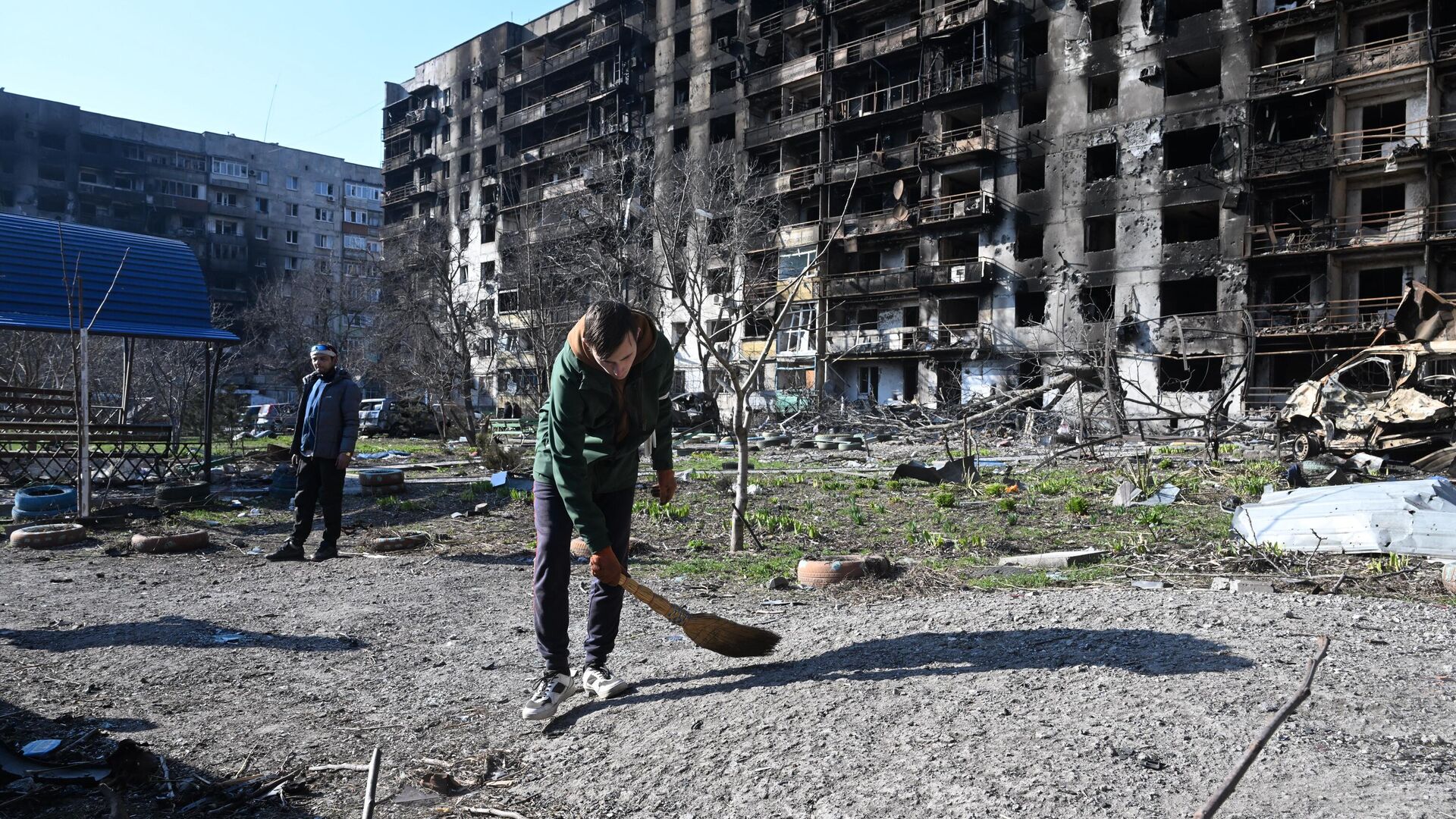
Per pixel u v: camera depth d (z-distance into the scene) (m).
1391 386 14.30
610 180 29.52
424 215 63.66
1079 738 2.36
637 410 3.25
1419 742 2.21
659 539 8.78
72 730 3.20
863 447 22.97
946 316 37.62
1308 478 12.62
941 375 36.59
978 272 35.41
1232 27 30.09
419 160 63.88
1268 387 29.16
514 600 5.62
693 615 3.26
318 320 54.16
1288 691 2.62
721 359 8.23
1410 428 13.23
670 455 3.61
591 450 3.16
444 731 3.26
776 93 44.16
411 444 28.86
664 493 3.64
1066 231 33.78
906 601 5.18
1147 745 2.29
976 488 12.71
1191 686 2.70
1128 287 32.00
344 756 3.02
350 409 7.36
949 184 37.97
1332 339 27.66
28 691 3.66
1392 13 27.81
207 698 3.63
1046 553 7.24
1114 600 4.15
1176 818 1.90
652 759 2.69
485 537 8.88
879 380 39.78
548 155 53.62
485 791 2.71
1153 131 31.67
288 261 77.50
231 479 14.40
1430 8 26.38
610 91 49.81
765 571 6.79
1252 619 3.61
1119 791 2.04
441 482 14.70
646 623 4.83
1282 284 29.94
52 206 66.94
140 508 10.10
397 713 3.47
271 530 9.33
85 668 4.02
